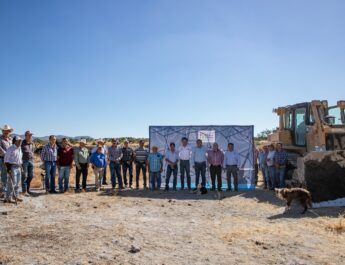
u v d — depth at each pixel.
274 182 16.20
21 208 11.23
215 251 7.07
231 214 10.89
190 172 17.64
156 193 15.27
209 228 8.95
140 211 11.15
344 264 6.37
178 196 14.54
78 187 15.46
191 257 6.72
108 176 23.58
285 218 10.27
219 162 16.06
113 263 6.37
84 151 15.52
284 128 18.48
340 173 12.31
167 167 16.45
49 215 10.35
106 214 10.59
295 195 11.12
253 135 17.73
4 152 12.73
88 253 6.90
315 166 12.35
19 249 7.13
